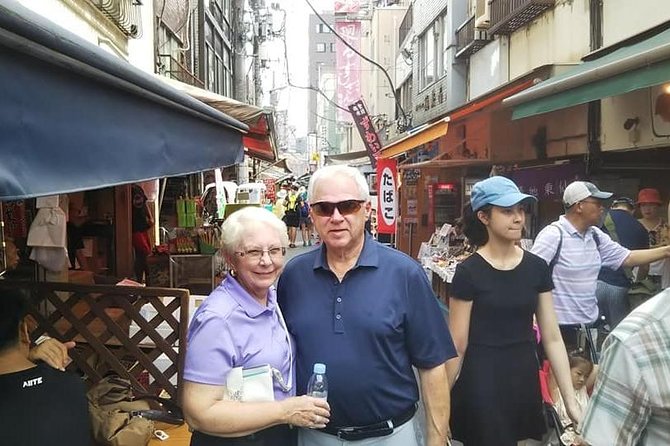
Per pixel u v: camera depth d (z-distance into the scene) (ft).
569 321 13.34
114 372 11.75
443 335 7.70
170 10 39.17
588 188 13.10
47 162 4.92
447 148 33.37
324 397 6.93
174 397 11.57
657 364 4.67
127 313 11.62
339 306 7.36
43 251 15.11
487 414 9.39
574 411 9.63
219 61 68.74
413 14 69.36
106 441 9.91
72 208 20.81
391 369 7.31
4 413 6.68
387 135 96.12
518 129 29.19
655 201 18.40
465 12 46.14
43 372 7.12
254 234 7.11
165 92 7.61
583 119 23.18
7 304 7.07
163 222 35.37
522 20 31.68
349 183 7.45
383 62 99.81
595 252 13.44
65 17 18.49
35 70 4.76
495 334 9.55
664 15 18.99
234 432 6.68
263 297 7.48
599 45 23.53
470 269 9.68
